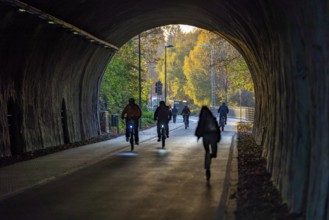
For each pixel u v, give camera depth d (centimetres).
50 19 1667
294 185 861
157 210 952
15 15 1495
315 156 728
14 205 1016
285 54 999
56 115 2222
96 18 2141
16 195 1127
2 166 1582
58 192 1161
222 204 999
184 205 997
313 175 731
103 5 1975
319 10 679
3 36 1548
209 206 984
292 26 874
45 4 1606
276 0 930
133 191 1162
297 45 873
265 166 1450
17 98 1822
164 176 1396
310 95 778
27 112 1908
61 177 1393
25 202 1047
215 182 1281
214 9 2086
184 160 1788
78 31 2012
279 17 990
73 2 1733
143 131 3697
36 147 1978
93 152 2039
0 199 1077
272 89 1334
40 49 1870
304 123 860
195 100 8831
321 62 699
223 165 1627
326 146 669
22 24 1588
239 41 2417
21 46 1705
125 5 2170
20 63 1781
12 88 1783
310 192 737
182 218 883
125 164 1678
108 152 2042
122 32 2795
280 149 1089
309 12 727
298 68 874
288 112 990
